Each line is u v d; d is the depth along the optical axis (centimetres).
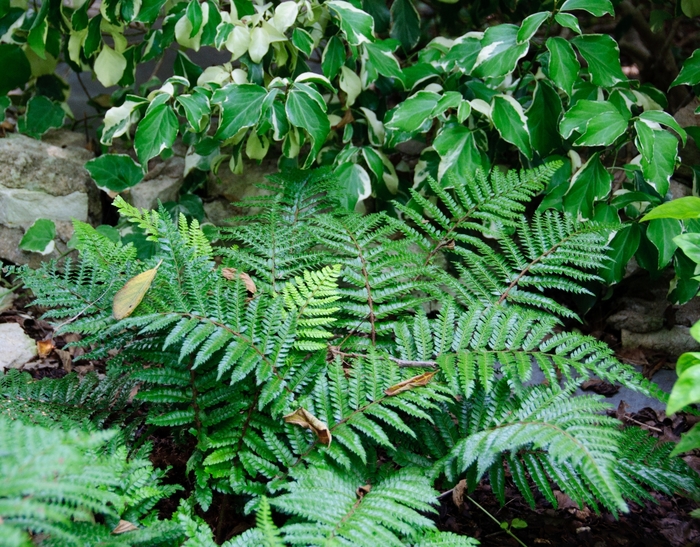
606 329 158
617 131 124
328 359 108
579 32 127
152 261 108
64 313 104
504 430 98
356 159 147
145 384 113
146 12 141
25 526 78
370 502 94
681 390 83
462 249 117
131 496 94
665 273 154
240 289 105
